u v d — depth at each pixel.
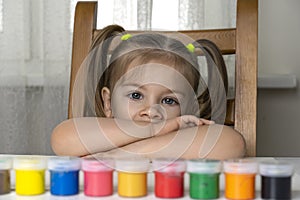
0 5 1.52
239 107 1.04
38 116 1.53
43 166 0.58
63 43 1.50
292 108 1.54
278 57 1.55
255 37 1.07
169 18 1.49
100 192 0.56
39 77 1.52
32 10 1.54
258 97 1.54
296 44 1.54
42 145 1.52
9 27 1.52
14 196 0.56
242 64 1.06
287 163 0.56
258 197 0.56
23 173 0.57
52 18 1.50
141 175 0.56
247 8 1.08
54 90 1.50
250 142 1.03
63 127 0.82
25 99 1.53
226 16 1.47
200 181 0.55
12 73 1.51
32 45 1.53
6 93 1.52
